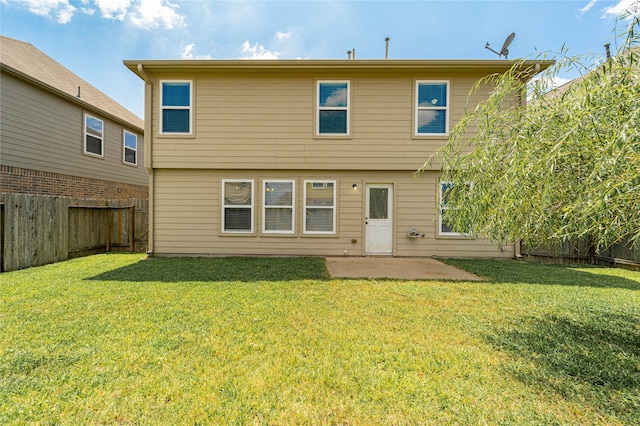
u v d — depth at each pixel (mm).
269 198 7766
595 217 2203
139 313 3459
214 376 2234
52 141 9156
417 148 7570
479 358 2543
